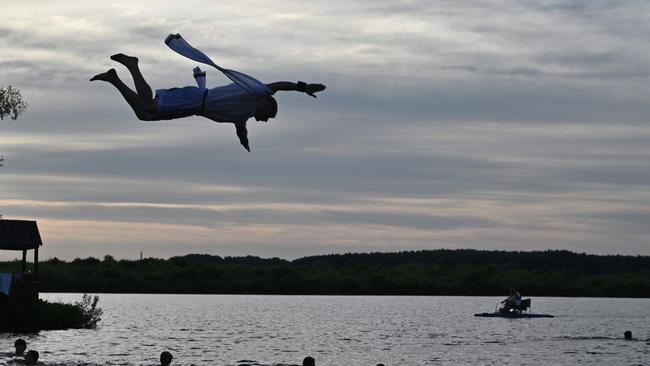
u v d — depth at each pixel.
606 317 120.88
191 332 81.06
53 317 68.94
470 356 56.53
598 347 63.56
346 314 133.25
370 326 96.50
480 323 100.00
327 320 111.94
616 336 76.31
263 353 57.97
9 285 68.06
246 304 181.38
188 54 11.76
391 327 94.06
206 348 61.47
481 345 66.00
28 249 69.62
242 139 13.07
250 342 68.62
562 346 64.75
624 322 105.62
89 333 68.44
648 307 175.88
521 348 62.94
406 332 84.38
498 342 69.12
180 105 12.21
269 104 12.75
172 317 114.31
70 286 195.38
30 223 69.69
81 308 75.19
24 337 60.59
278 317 120.06
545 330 86.06
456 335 78.88
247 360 52.44
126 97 12.18
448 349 62.34
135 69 12.27
